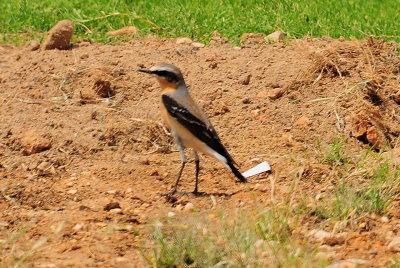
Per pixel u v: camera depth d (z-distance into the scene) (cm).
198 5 2081
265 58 1683
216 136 1218
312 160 1341
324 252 1036
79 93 1572
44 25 1997
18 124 1471
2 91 1603
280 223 1078
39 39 1916
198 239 1028
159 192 1245
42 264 998
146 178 1297
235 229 1036
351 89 1516
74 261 1013
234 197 1220
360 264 1006
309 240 1071
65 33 1795
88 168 1329
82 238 1086
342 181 1223
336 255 1035
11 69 1688
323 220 1136
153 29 1952
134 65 1658
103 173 1311
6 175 1311
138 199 1218
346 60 1608
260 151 1384
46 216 1155
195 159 1241
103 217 1151
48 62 1686
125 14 1989
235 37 1883
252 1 2097
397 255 1038
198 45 1819
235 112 1498
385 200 1176
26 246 1058
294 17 1977
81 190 1252
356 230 1112
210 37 1889
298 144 1401
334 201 1162
